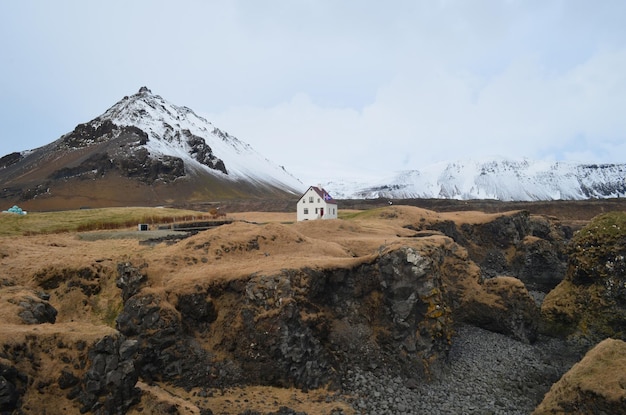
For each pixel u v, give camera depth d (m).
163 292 41.62
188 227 85.81
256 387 38.03
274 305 40.59
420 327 45.62
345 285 48.06
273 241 57.88
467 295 61.22
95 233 74.06
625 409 28.48
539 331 59.53
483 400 39.97
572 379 32.28
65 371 25.52
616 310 56.47
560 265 91.81
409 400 38.84
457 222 107.25
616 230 59.69
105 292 47.53
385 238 75.19
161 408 27.58
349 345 44.31
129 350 27.88
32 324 30.38
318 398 37.28
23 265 49.72
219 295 43.72
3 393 22.84
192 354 39.06
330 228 84.19
